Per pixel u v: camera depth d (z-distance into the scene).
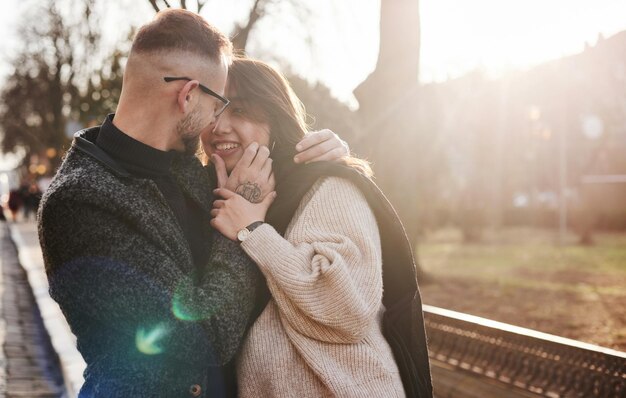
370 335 1.88
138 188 1.74
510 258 16.72
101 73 14.41
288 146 2.09
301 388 1.82
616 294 9.34
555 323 7.03
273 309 1.88
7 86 38.28
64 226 1.65
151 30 1.75
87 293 1.64
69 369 5.40
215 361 1.72
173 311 1.65
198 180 1.97
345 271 1.76
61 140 34.75
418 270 10.42
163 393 1.68
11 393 5.44
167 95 1.74
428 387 1.99
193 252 1.89
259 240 1.81
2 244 22.41
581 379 3.63
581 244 22.58
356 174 1.92
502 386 4.17
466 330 4.64
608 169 33.00
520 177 33.75
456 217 34.03
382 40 8.38
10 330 7.99
